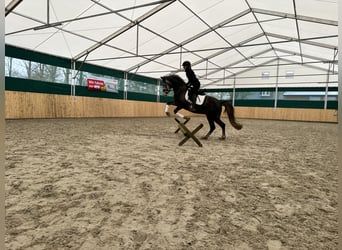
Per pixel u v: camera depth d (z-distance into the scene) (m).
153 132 6.18
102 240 1.22
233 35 12.17
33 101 9.62
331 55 13.60
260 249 1.19
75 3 7.33
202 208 1.64
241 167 2.77
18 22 7.83
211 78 19.72
